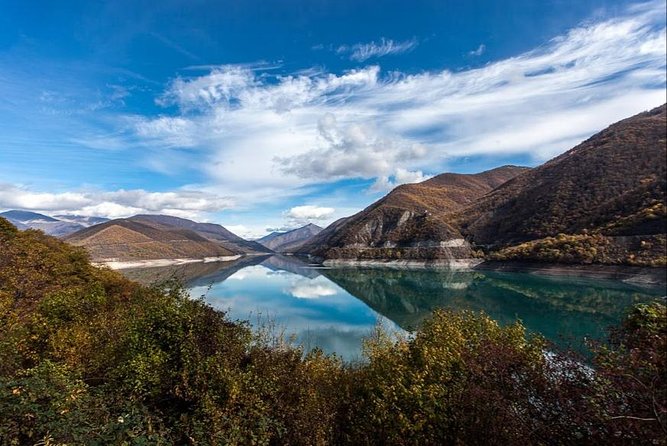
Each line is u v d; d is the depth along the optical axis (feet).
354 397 41.14
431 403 32.71
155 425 29.40
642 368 19.26
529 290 277.64
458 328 41.63
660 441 18.01
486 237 548.31
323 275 461.78
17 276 67.46
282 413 32.78
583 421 22.26
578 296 243.40
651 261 277.23
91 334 44.01
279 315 200.03
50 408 24.80
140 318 37.32
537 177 612.29
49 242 146.72
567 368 25.49
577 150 592.60
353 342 137.90
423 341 41.86
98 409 27.20
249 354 39.11
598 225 374.84
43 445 21.56
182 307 37.52
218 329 37.88
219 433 28.37
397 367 38.11
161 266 652.89
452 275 417.28
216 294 288.51
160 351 33.58
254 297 271.90
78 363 38.50
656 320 20.01
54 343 40.88
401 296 272.72
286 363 38.75
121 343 37.42
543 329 164.55
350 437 36.68
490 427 27.22
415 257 564.71
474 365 30.30
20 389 25.12
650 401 18.65
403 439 33.06
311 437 32.63
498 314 198.59
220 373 32.17
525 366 27.27
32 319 44.60
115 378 33.81
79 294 59.98
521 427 25.46
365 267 579.07
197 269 587.68
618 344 22.24
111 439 24.26
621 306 208.13
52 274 90.02
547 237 412.98
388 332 125.39
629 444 19.48
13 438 22.04
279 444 31.71
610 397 21.11
